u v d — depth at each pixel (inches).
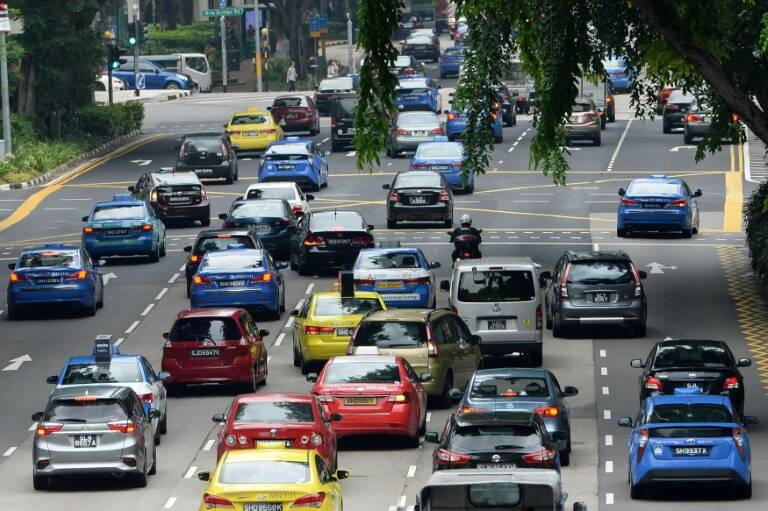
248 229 5113.2
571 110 1822.1
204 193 6353.3
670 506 2608.3
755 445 3137.3
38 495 2822.3
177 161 7367.1
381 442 3260.3
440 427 3307.1
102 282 4948.3
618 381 3786.9
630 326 4286.4
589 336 4362.7
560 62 1822.1
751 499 2650.1
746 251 5620.1
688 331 4379.9
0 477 3009.4
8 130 7864.2
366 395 3117.6
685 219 5802.2
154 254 5639.8
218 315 3713.1
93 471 2812.5
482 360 4023.1
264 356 3860.7
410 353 3467.0
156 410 3061.0
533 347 3924.7
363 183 7416.3
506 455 2475.4
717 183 7180.1
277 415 2790.4
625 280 4252.0
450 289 4023.1
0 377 3971.5
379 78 1662.2
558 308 4271.7
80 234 6230.3
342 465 3038.9
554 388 3009.4
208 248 4997.5
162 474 2984.7
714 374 3238.2
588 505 2628.0
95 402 2837.1
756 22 3174.2
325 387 3132.4
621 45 3846.0
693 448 2608.3
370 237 5265.8
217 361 3671.3
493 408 2928.2
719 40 1886.1
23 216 6722.4
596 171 7554.1
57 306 4717.0
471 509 1796.3
